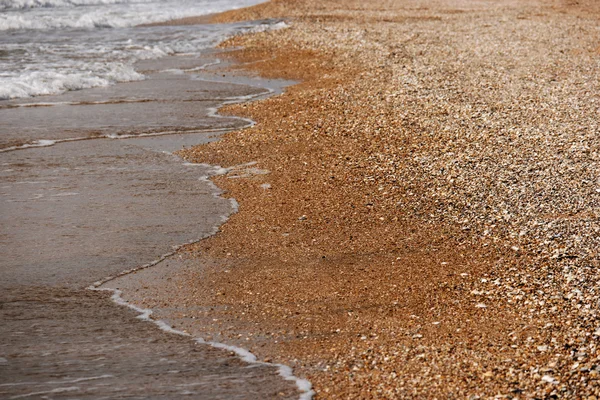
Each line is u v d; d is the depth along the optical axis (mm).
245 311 7223
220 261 7816
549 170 9188
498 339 6926
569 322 7062
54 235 8102
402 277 7613
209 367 6684
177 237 8148
